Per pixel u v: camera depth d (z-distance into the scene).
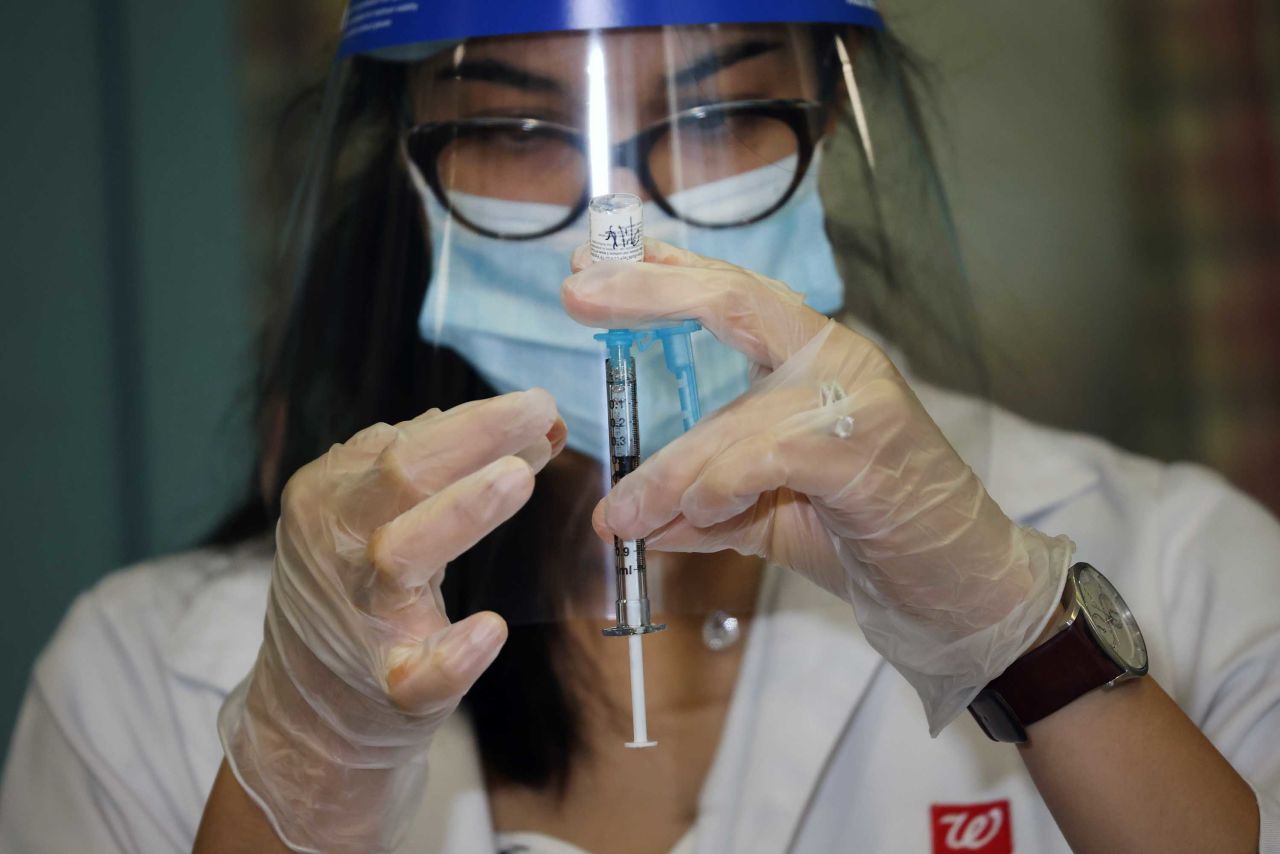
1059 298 2.27
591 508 1.01
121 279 2.21
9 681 2.18
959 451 1.10
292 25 2.17
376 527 0.76
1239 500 1.25
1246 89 2.25
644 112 0.96
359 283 1.05
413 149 1.00
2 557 2.19
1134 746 0.84
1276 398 2.29
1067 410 2.30
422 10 0.95
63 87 2.19
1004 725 0.86
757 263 0.99
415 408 1.03
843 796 1.10
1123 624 0.88
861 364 0.79
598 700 1.05
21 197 2.19
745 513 0.87
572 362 0.99
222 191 2.20
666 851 1.04
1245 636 1.12
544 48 0.94
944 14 2.15
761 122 0.98
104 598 1.28
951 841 1.07
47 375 2.20
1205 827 0.83
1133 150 2.26
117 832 1.16
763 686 1.08
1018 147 2.24
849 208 1.06
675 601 1.06
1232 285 2.28
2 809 1.20
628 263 0.75
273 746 0.85
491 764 1.06
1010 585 0.82
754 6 0.94
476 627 0.73
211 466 2.20
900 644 0.86
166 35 2.18
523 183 0.97
